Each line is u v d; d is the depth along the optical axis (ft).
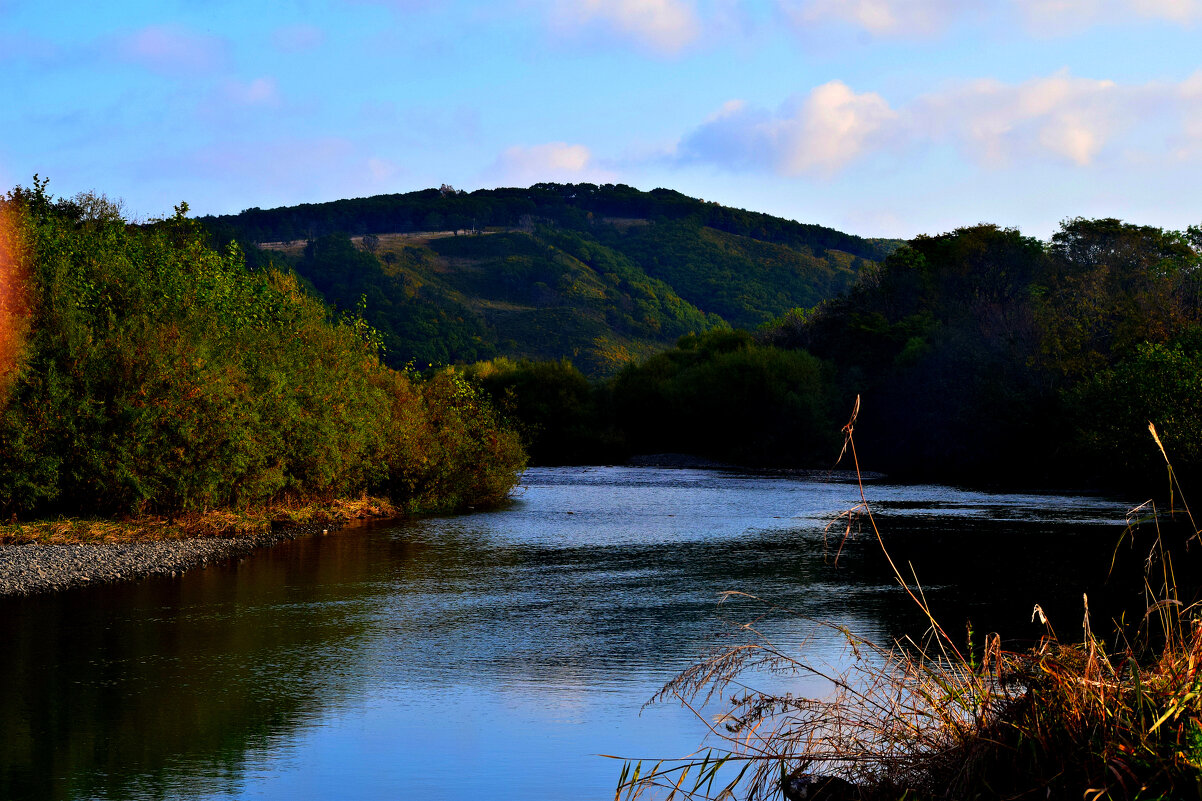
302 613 45.32
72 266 77.05
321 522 87.56
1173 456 119.34
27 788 23.12
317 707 29.99
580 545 73.51
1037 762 17.33
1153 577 55.31
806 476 185.47
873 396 220.64
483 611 46.50
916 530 83.46
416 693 31.60
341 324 103.24
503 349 565.94
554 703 30.48
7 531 64.49
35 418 68.54
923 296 249.55
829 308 271.69
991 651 20.21
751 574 58.80
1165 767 16.02
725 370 242.99
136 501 72.84
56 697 30.89
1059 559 64.23
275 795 22.75
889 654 23.02
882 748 20.10
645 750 25.88
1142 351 130.00
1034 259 236.63
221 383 76.79
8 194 84.17
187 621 43.04
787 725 25.72
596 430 260.62
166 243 90.84
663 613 46.01
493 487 114.01
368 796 22.68
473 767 24.56
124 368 72.23
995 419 174.50
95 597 48.44
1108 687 17.87
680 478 177.99
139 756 25.44
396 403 106.22
